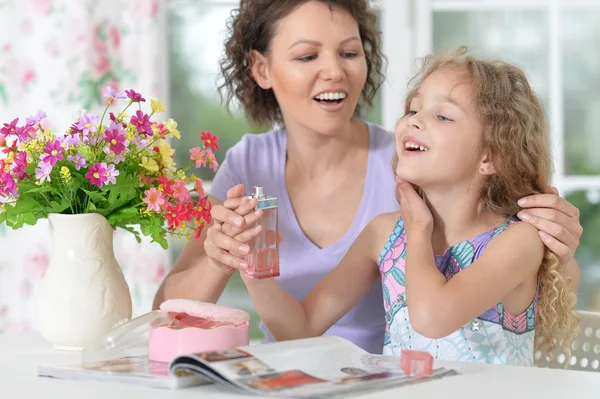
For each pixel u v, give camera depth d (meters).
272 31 1.98
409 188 1.70
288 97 1.97
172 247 3.26
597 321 1.75
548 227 1.66
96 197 1.55
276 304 1.76
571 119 3.24
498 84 1.72
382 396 1.14
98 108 3.15
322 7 1.93
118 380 1.24
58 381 1.27
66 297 1.55
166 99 3.29
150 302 3.09
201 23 3.36
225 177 2.11
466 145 1.68
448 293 1.51
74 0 3.12
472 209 1.75
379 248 1.88
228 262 1.61
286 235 2.04
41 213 1.61
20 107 3.15
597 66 3.23
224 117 3.41
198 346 1.33
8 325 3.12
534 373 1.29
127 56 3.15
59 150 1.51
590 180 3.23
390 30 3.23
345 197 2.06
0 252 3.12
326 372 1.22
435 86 1.71
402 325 1.79
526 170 1.76
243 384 1.12
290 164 2.10
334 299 1.85
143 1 3.13
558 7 3.22
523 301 1.68
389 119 3.23
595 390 1.19
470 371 1.31
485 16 3.24
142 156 1.60
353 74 1.94
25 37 3.14
